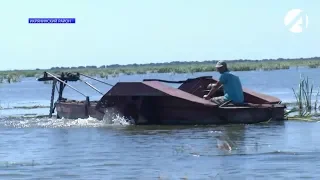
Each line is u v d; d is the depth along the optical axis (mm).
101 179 34000
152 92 60031
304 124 58594
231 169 35750
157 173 35125
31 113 82062
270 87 139250
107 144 47031
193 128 56594
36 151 44406
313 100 92438
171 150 43125
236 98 60719
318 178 32938
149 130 55781
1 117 74688
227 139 48250
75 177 34656
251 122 60219
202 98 62344
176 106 60281
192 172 35188
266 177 33500
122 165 37844
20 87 177625
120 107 62375
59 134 54375
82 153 42812
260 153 40812
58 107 72125
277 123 59906
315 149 41875
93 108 65375
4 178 34688
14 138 52219
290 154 40125
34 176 35156
